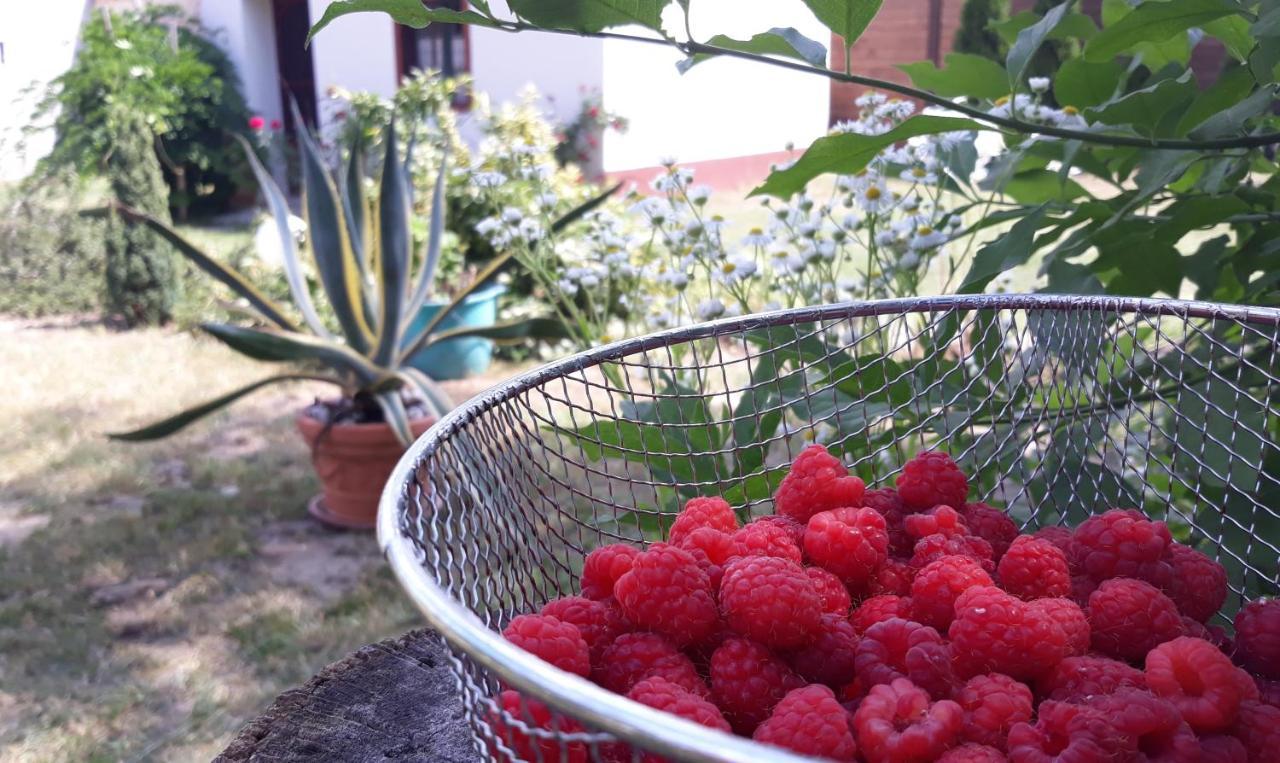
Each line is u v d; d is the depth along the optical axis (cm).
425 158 584
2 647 267
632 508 105
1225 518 107
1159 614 79
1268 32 103
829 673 74
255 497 362
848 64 105
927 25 1029
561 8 91
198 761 223
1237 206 127
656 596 73
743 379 321
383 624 275
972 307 111
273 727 101
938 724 61
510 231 229
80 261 637
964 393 122
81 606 288
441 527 71
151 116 835
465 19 91
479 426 84
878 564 90
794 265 186
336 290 322
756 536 85
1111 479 115
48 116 939
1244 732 67
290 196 972
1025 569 84
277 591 295
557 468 275
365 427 320
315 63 927
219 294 587
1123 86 154
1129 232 135
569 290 223
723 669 71
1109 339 114
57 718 239
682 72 98
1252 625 81
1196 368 135
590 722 40
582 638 72
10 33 946
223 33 1071
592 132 804
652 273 212
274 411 458
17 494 367
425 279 350
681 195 197
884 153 177
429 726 101
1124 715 60
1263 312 96
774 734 62
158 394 480
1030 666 72
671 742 38
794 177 129
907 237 181
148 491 367
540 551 95
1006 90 157
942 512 94
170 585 299
